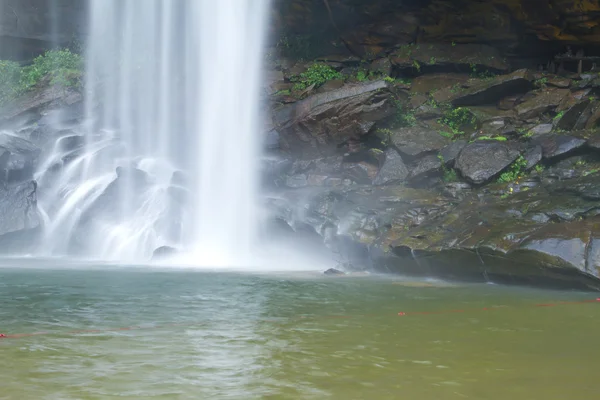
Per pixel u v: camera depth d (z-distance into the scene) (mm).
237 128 25156
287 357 6922
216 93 26141
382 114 23078
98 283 13844
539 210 15992
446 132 22688
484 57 26359
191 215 22359
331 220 19203
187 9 27578
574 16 24859
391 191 19859
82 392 5590
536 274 13914
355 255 18156
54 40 33469
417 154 21391
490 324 9078
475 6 26234
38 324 8844
